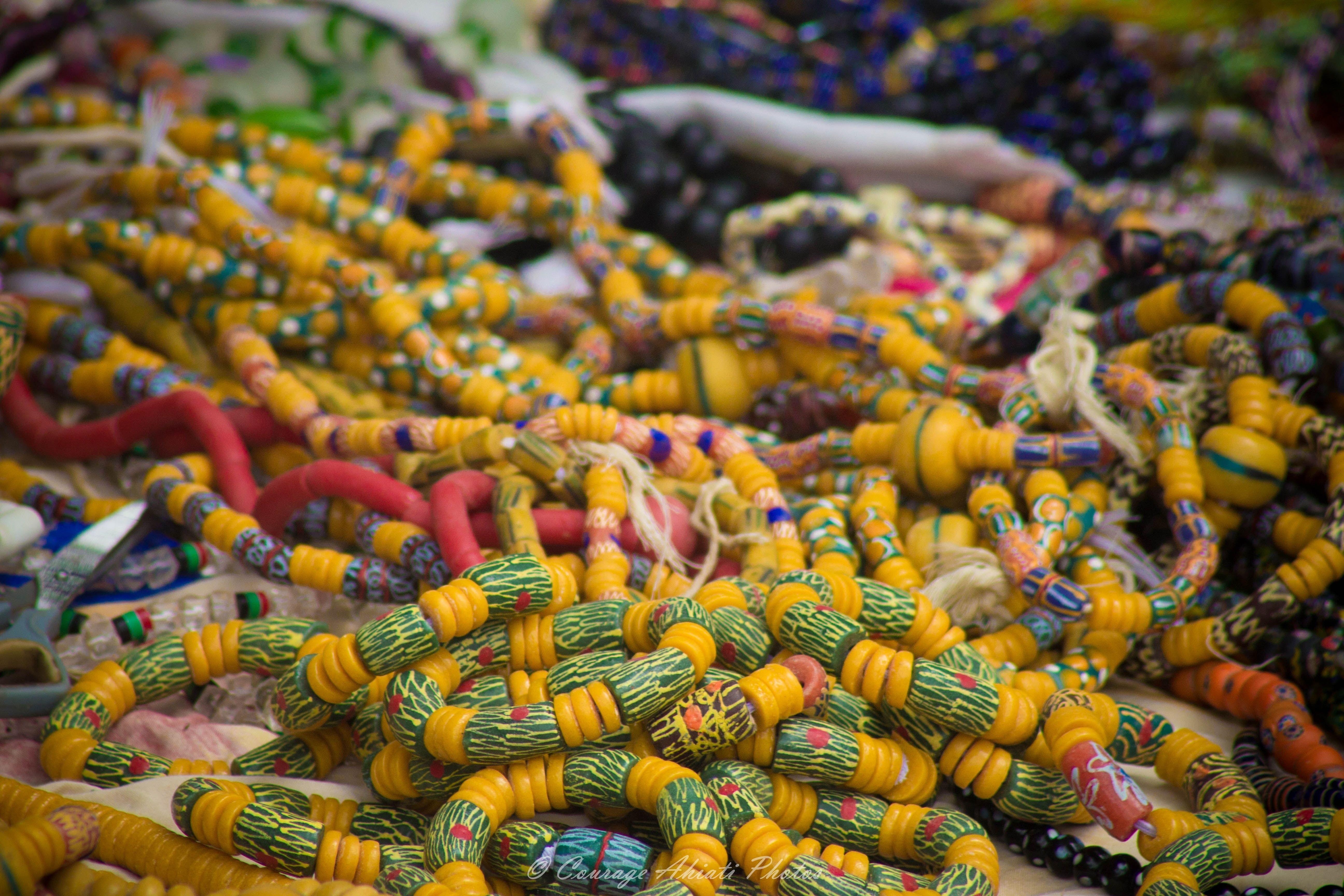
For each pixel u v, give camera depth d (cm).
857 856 61
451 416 87
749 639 64
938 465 75
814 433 86
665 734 62
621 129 122
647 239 100
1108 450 75
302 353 90
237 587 77
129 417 80
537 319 94
